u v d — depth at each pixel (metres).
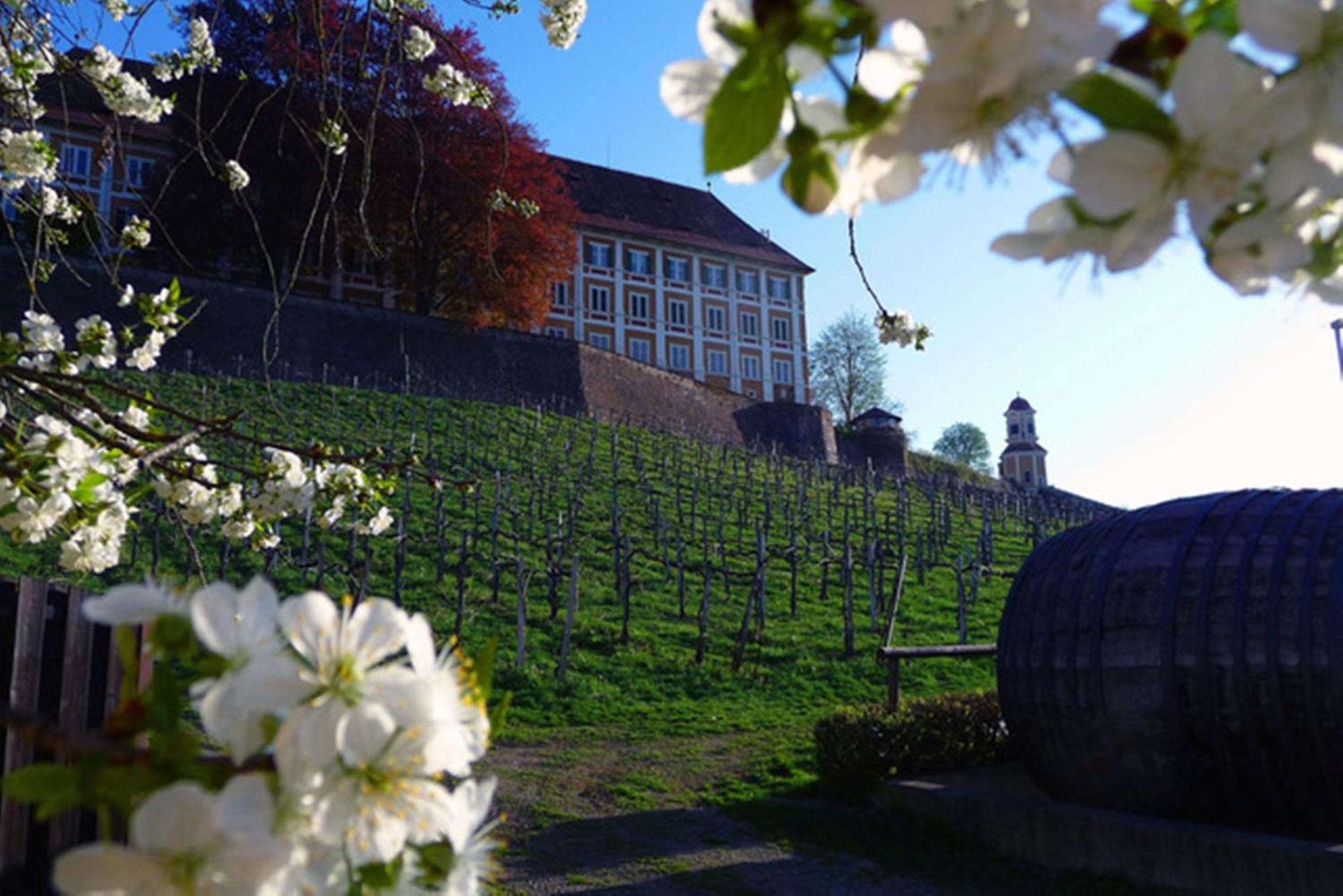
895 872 7.77
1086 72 0.77
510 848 8.45
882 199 0.93
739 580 25.39
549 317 58.41
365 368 37.97
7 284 30.81
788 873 7.82
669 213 66.12
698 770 11.29
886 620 22.58
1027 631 8.05
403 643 1.01
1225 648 6.79
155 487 4.28
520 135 34.41
